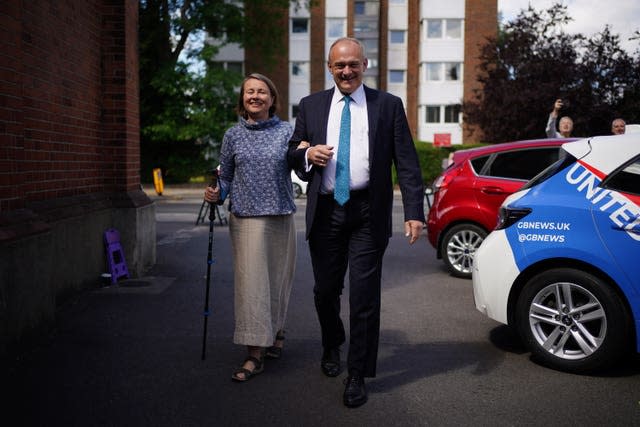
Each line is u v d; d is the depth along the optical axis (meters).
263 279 3.92
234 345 4.60
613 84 24.08
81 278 6.20
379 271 3.65
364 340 3.56
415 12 38.81
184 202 20.80
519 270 4.23
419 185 3.61
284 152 3.96
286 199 4.04
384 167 3.58
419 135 37.88
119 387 3.71
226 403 3.49
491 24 36.97
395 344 4.68
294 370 4.07
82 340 4.66
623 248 3.85
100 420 3.24
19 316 4.26
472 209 7.30
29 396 3.55
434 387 3.76
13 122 4.38
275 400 3.54
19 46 4.46
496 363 4.23
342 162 3.58
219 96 28.12
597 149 4.13
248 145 3.97
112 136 7.07
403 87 39.41
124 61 6.97
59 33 5.75
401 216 15.59
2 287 4.01
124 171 7.12
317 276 3.79
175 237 10.95
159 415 3.31
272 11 31.41
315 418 3.29
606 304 3.88
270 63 32.34
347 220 3.63
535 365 4.18
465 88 37.28
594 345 3.92
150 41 27.56
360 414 3.34
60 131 5.85
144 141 30.25
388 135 3.60
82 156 6.43
